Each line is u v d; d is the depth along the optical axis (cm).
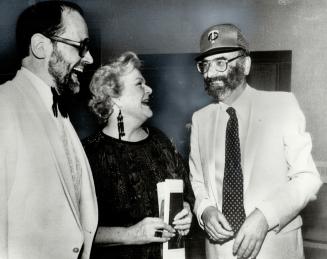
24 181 144
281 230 180
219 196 190
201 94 311
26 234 144
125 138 183
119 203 174
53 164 149
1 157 140
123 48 320
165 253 179
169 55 315
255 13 304
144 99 188
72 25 161
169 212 176
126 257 176
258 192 180
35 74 159
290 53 299
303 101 304
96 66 308
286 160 180
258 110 187
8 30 311
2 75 315
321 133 302
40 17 157
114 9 321
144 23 321
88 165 172
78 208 164
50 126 155
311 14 295
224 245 187
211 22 311
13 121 145
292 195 169
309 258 273
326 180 286
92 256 178
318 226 272
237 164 185
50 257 148
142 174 179
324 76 297
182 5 313
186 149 312
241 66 187
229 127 190
